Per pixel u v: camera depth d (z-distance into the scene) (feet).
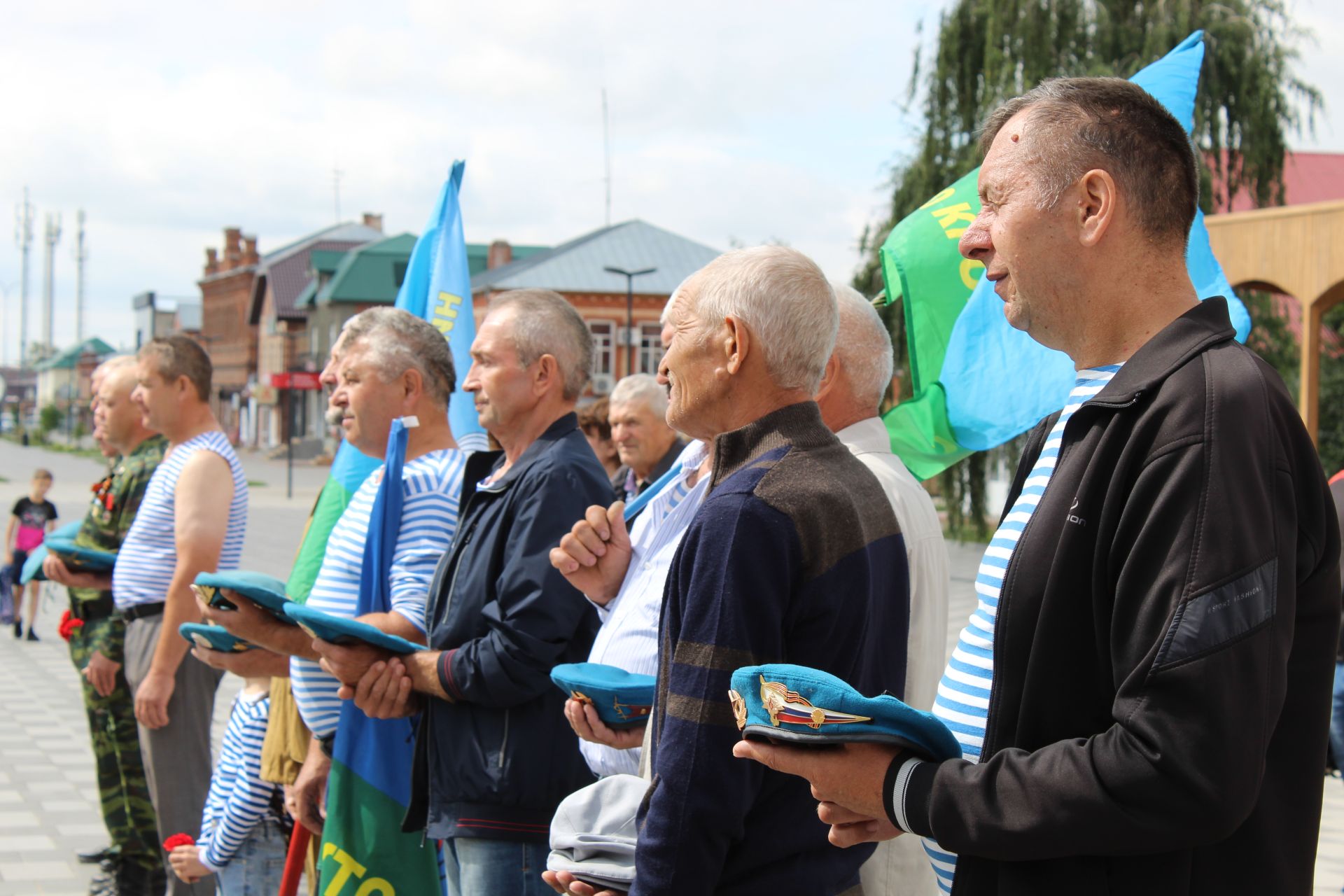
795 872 6.27
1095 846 4.36
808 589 6.18
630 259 149.69
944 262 10.64
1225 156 54.54
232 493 14.20
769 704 4.97
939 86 52.24
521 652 9.04
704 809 5.89
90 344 329.31
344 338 11.47
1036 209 5.23
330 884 10.11
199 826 13.75
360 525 11.05
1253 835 4.64
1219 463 4.42
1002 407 10.27
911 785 4.76
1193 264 9.97
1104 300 5.21
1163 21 51.49
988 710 5.14
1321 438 74.69
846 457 6.82
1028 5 50.42
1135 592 4.49
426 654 9.46
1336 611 4.83
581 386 10.47
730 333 6.75
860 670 6.41
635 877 6.18
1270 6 53.62
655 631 7.94
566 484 9.53
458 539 9.95
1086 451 4.91
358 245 237.04
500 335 10.18
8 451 221.66
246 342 251.39
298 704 10.75
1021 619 4.95
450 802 9.41
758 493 6.22
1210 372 4.63
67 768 22.17
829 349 6.86
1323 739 4.80
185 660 13.78
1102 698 4.77
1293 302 77.30
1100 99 5.21
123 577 14.26
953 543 63.36
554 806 9.30
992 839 4.53
